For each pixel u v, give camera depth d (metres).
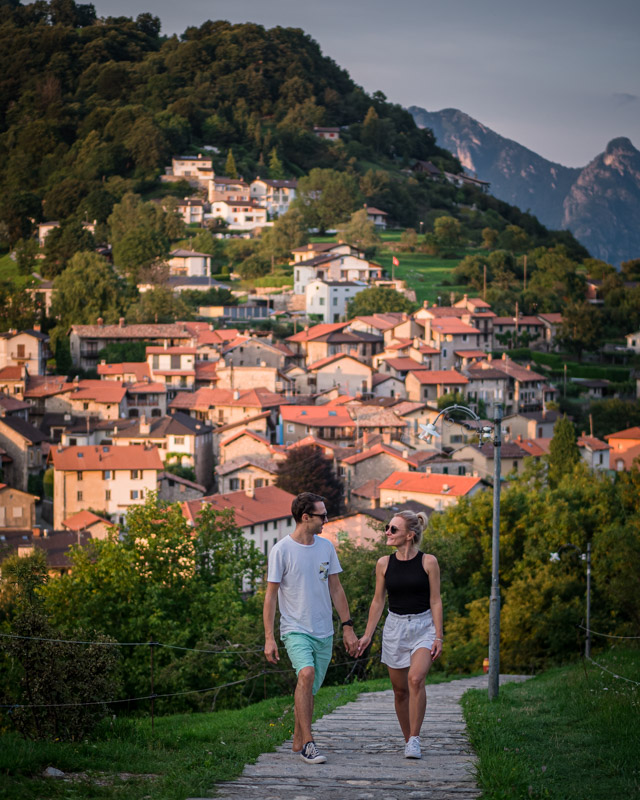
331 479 100.69
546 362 171.50
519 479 73.44
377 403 132.12
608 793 10.93
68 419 125.44
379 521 79.44
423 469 105.19
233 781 11.24
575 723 17.06
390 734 15.06
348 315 175.50
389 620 13.23
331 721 17.27
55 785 10.96
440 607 13.07
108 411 127.06
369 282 191.25
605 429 143.00
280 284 196.12
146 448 103.31
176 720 21.56
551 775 11.66
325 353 155.38
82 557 43.41
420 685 12.70
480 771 11.20
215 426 128.25
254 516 81.19
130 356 149.62
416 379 141.62
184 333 150.75
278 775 11.50
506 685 29.66
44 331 168.38
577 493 61.78
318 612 12.78
